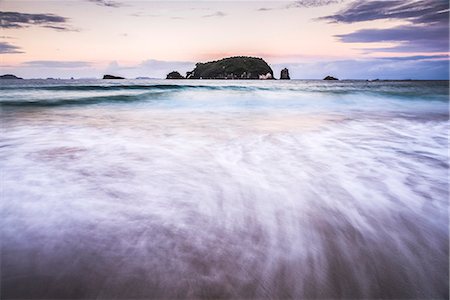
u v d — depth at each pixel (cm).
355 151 509
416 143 581
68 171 380
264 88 2498
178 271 184
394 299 170
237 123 803
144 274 181
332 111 1161
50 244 211
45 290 168
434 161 451
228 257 199
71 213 259
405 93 2022
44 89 1825
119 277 178
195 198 298
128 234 225
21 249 204
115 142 556
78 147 515
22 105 1155
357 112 1132
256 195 309
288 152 494
